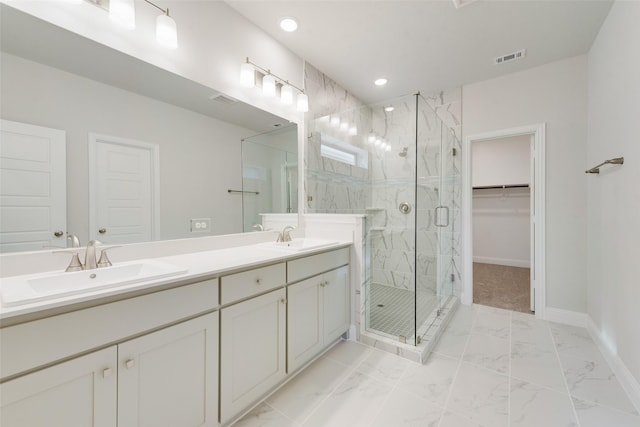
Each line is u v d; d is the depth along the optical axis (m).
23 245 1.11
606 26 1.93
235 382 1.30
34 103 1.14
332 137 2.77
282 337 1.57
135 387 0.96
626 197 1.62
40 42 1.15
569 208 2.48
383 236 2.63
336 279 2.04
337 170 2.80
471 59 2.51
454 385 1.62
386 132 2.78
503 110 2.80
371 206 2.80
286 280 1.60
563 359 1.90
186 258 1.50
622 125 1.68
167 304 1.05
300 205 2.49
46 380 0.78
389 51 2.39
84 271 1.13
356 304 2.20
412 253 2.40
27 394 0.75
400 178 2.62
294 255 1.63
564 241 2.51
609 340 1.89
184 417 1.10
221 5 1.83
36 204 1.15
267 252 1.72
